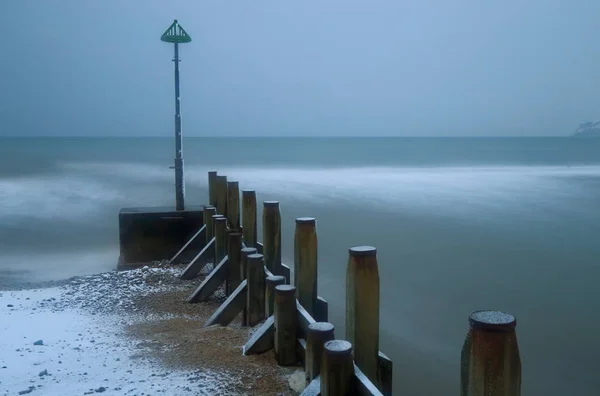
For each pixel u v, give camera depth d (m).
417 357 8.64
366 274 3.92
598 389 7.86
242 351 5.23
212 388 4.48
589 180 37.06
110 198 25.20
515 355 2.37
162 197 25.91
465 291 11.74
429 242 16.38
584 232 18.20
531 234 17.88
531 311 10.62
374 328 3.97
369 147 133.12
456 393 7.53
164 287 8.48
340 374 3.46
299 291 5.34
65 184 30.94
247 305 6.11
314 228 5.32
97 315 7.16
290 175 40.03
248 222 7.64
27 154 75.81
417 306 10.84
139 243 10.23
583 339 9.40
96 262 12.75
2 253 13.63
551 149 116.38
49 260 12.83
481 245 16.14
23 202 23.33
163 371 4.90
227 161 60.97
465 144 171.25
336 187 31.28
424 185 33.06
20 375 4.93
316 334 3.95
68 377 4.86
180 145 10.61
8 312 7.36
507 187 32.34
